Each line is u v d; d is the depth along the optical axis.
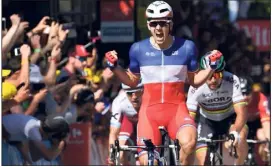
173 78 16.08
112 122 18.42
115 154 15.96
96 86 20.64
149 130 16.03
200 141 16.55
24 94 16.09
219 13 30.83
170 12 15.83
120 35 23.05
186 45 16.09
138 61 16.17
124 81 16.14
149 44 16.12
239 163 18.05
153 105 16.12
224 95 18.05
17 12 20.48
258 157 20.53
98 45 23.16
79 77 19.89
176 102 16.12
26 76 16.72
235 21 31.14
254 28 31.33
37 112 18.11
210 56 15.97
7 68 17.31
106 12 22.98
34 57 18.27
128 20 23.03
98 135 20.02
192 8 26.19
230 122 18.62
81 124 18.64
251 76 28.94
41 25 18.81
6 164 15.90
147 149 15.36
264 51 31.27
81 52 20.44
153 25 15.81
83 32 21.62
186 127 15.77
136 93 18.16
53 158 16.48
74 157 18.55
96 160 19.66
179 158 15.66
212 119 18.53
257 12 31.53
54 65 18.28
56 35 18.69
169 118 16.11
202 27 27.50
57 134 16.45
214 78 17.72
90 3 21.69
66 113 18.36
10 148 15.99
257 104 20.42
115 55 16.02
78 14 21.50
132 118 18.55
